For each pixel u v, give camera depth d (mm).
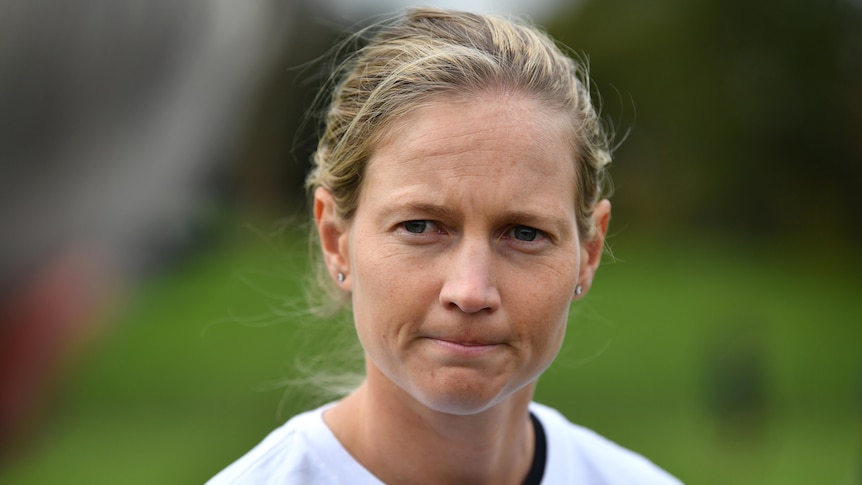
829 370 20328
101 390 13961
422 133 2662
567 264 2756
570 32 41562
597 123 3180
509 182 2629
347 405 3193
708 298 28297
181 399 14125
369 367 3037
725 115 40156
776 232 40094
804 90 40344
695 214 39812
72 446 11625
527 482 3242
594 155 3059
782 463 13344
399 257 2643
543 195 2686
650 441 14383
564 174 2797
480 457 3004
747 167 40281
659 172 39969
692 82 40406
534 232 2701
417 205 2623
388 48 2967
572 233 2801
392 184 2686
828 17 40344
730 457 13516
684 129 40312
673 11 41031
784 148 40750
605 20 41375
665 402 16656
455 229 2641
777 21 40344
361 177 2816
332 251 3074
